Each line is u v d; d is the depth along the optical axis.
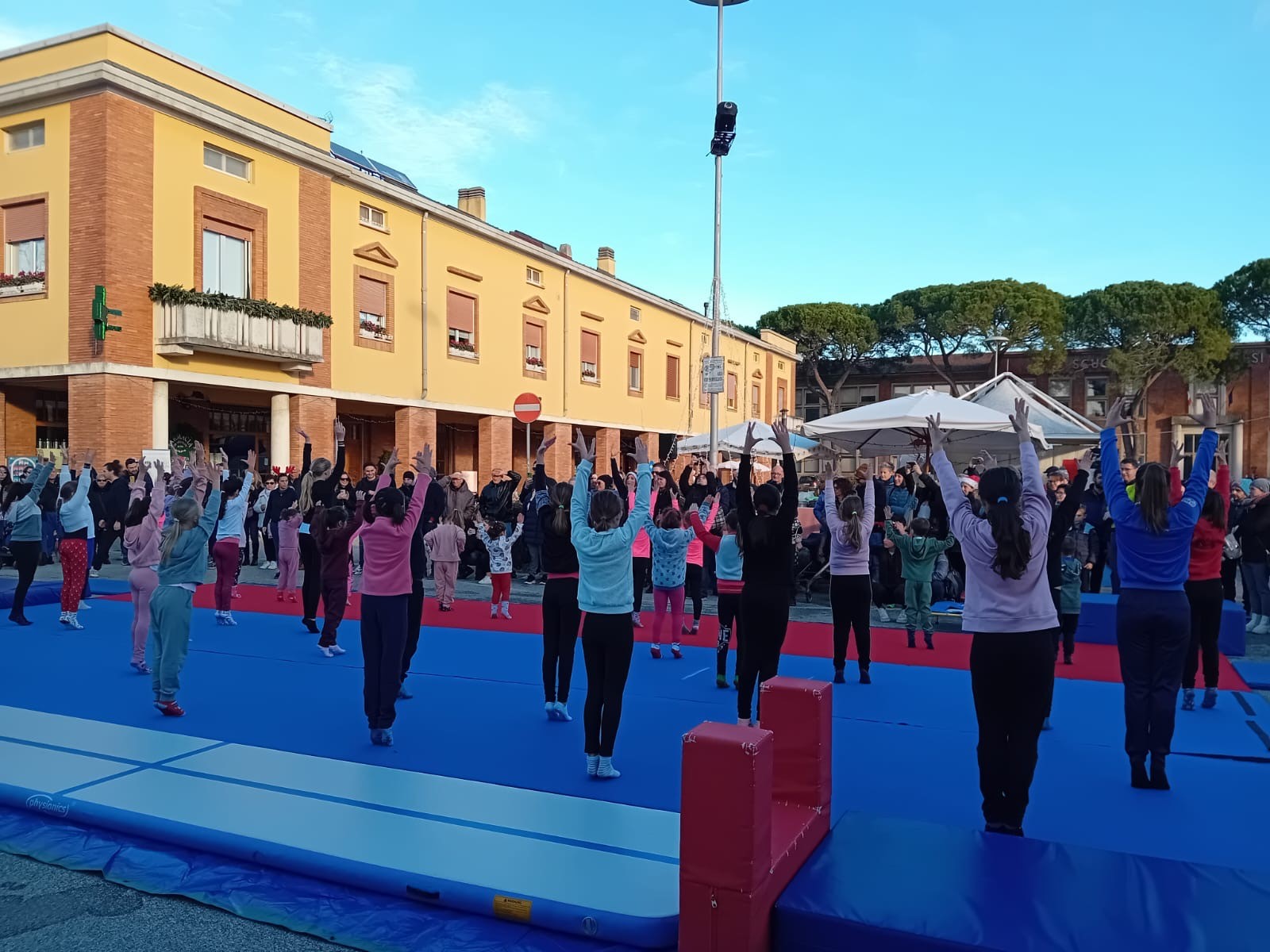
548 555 6.41
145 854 4.15
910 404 11.71
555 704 6.44
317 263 20.02
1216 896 3.09
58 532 15.58
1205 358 37.59
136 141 16.50
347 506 10.80
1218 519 6.64
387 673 5.77
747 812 2.92
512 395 26.45
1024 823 4.55
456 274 24.33
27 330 16.84
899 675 7.93
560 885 3.65
